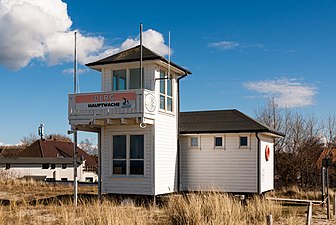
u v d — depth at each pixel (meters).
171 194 20.53
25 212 15.78
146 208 17.48
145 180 20.00
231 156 21.67
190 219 12.41
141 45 20.00
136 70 20.81
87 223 11.84
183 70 22.39
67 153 67.38
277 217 15.27
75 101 20.20
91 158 71.50
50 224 12.93
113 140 20.86
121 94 19.41
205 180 22.03
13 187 32.00
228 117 22.78
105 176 20.83
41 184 35.56
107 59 21.33
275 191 26.75
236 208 13.73
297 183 35.59
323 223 15.58
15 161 57.56
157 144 20.17
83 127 20.55
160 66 20.95
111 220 11.27
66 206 16.41
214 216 12.27
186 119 23.59
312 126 38.16
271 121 38.75
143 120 18.98
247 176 21.31
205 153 22.19
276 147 37.50
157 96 20.52
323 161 20.48
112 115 19.48
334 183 34.50
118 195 20.44
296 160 35.88
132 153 20.44
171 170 21.52
